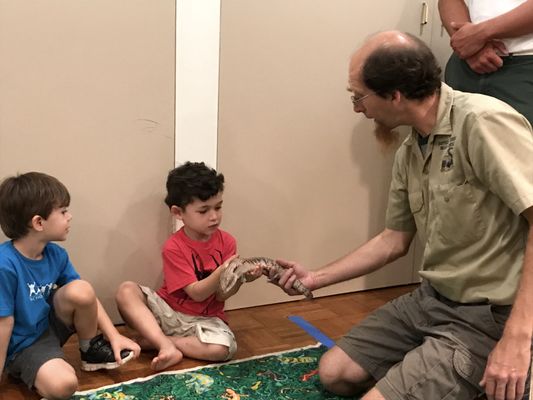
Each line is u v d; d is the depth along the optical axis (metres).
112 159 1.79
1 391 1.51
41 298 1.56
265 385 1.56
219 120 1.91
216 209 1.76
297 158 2.06
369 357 1.52
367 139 2.18
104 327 1.65
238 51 1.89
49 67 1.66
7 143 1.66
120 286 1.80
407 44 1.33
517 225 1.30
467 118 1.30
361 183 2.21
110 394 1.48
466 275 1.36
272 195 2.05
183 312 1.80
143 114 1.81
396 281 2.38
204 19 1.82
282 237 2.10
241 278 1.61
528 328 1.15
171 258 1.78
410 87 1.32
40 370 1.46
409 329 1.52
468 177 1.33
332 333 1.92
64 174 1.74
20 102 1.65
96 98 1.74
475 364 1.29
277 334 1.90
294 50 1.97
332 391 1.53
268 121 1.99
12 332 1.52
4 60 1.61
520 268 1.30
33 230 1.51
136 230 1.88
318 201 2.14
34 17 1.62
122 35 1.73
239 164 1.97
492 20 1.69
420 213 1.50
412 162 1.51
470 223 1.34
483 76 1.78
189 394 1.50
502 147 1.25
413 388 1.29
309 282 1.63
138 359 1.71
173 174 1.76
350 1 2.03
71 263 1.77
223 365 1.67
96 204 1.80
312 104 2.05
